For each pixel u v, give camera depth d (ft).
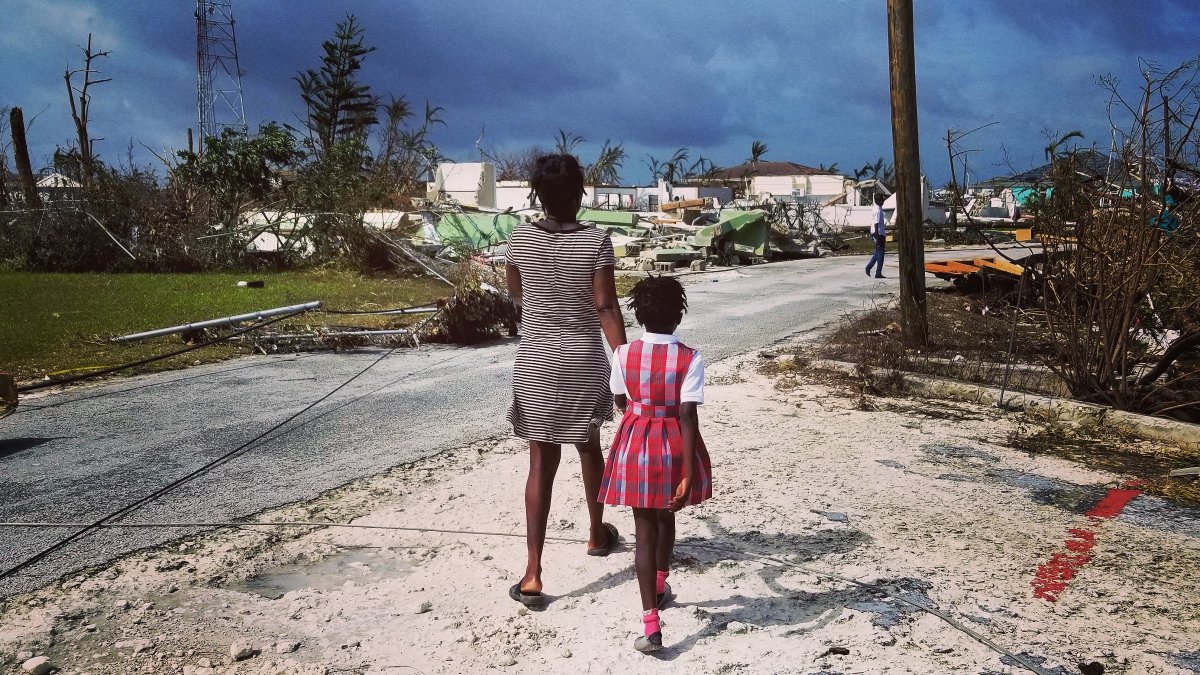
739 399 25.53
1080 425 22.59
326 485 17.30
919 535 14.79
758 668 10.43
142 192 73.82
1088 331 23.77
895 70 30.86
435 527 15.05
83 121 109.70
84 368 29.35
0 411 23.13
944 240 128.57
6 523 15.06
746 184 195.42
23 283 59.57
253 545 14.20
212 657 10.58
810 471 18.39
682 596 12.42
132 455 19.36
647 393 11.25
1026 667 10.43
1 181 82.43
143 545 14.14
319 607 12.01
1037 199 24.48
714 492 16.96
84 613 11.72
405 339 35.91
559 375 12.14
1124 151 22.18
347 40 180.24
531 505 12.25
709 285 63.46
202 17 153.69
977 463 19.20
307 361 32.17
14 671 10.11
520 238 12.45
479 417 23.24
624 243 87.04
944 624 11.53
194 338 34.45
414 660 10.60
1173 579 13.09
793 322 42.88
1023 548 14.28
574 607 12.05
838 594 12.44
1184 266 22.94
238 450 19.80
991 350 32.58
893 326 37.78
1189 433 20.85
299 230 72.84
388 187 79.87
